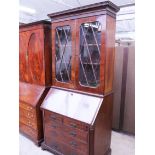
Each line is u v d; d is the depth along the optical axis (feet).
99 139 5.88
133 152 7.11
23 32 8.06
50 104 6.87
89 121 5.36
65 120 6.20
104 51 5.35
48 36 7.29
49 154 6.96
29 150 7.23
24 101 7.86
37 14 14.28
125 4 10.89
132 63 8.08
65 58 6.71
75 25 5.96
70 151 6.30
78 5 11.50
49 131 6.98
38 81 7.79
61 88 6.97
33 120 7.55
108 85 5.93
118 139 8.20
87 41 5.83
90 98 5.89
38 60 7.56
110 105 6.38
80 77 6.22
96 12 5.32
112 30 5.69
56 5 11.64
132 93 8.29
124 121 8.76
